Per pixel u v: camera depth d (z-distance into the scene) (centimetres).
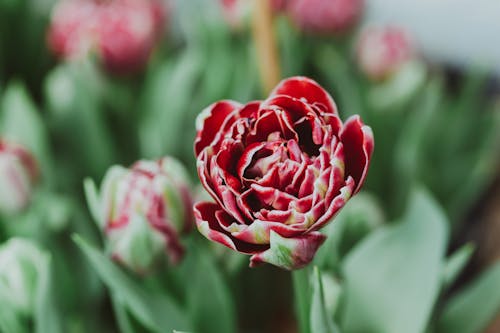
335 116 39
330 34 83
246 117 40
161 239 50
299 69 79
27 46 98
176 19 103
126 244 49
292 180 39
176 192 50
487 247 90
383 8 117
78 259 68
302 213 38
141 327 54
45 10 99
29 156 63
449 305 57
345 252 60
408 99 81
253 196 39
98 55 77
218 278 54
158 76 82
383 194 80
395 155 80
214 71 78
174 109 77
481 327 55
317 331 45
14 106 71
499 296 55
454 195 85
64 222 68
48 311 53
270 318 74
